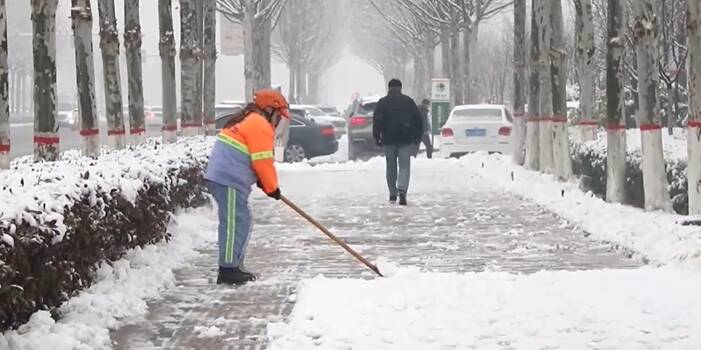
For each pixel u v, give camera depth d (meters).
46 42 31.73
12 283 16.78
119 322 20.11
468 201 43.97
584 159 55.66
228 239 24.30
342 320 19.61
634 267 26.30
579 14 63.66
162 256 26.94
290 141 78.81
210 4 67.69
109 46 44.53
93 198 21.36
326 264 27.36
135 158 29.86
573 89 111.50
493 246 30.55
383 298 21.62
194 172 35.97
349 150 87.94
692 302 20.66
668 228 29.97
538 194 44.34
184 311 21.30
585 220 34.69
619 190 41.38
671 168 41.81
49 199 18.92
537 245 30.64
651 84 36.66
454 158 72.38
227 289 23.80
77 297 20.27
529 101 58.34
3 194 18.36
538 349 17.47
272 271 26.31
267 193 24.80
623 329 18.66
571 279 23.67
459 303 21.00
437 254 29.08
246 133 24.48
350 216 38.53
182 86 55.84
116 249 23.80
